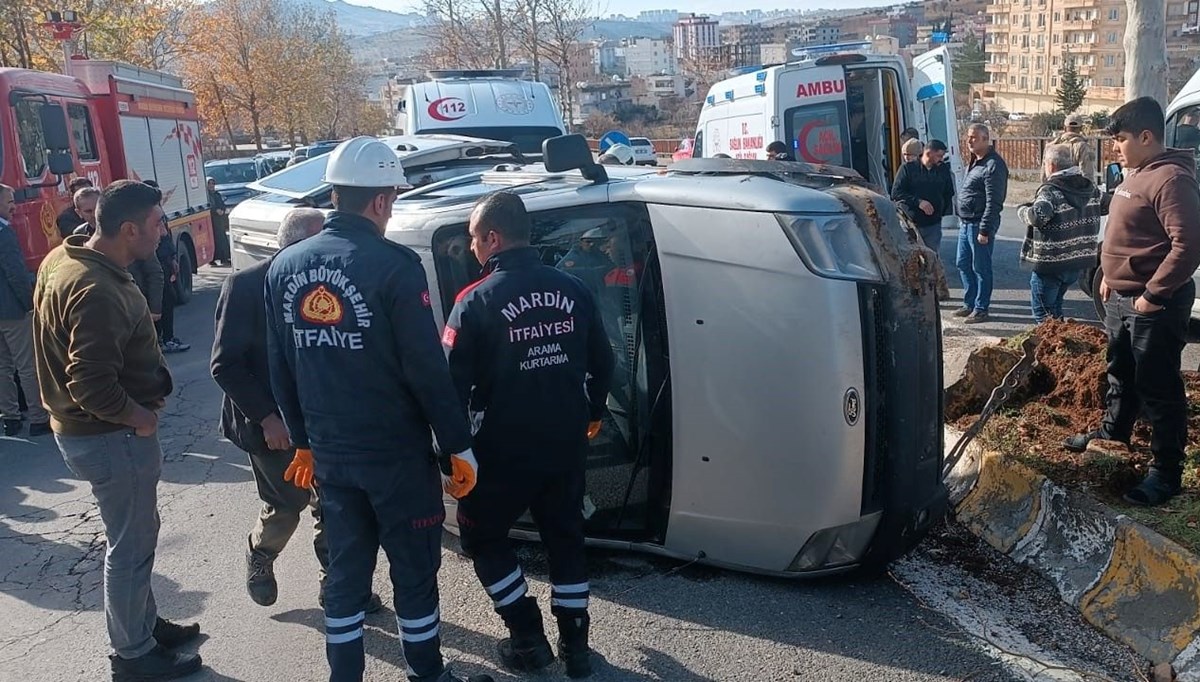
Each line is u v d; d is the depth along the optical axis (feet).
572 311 11.71
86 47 78.02
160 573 15.84
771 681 11.71
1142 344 13.74
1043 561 13.83
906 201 31.24
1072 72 196.85
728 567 14.03
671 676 11.94
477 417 11.71
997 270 38.22
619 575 14.48
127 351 11.87
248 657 13.07
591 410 12.45
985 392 18.45
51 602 15.12
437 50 118.11
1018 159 83.51
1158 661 11.37
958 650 12.10
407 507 10.72
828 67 38.45
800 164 14.47
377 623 13.70
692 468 13.39
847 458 12.58
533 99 43.24
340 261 10.44
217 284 50.85
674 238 13.10
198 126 50.55
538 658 12.25
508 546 12.30
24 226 28.50
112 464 11.91
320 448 10.69
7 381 24.07
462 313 11.50
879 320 12.77
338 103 203.41
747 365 12.72
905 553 14.25
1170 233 13.43
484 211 11.64
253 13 161.17
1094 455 15.17
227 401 13.16
